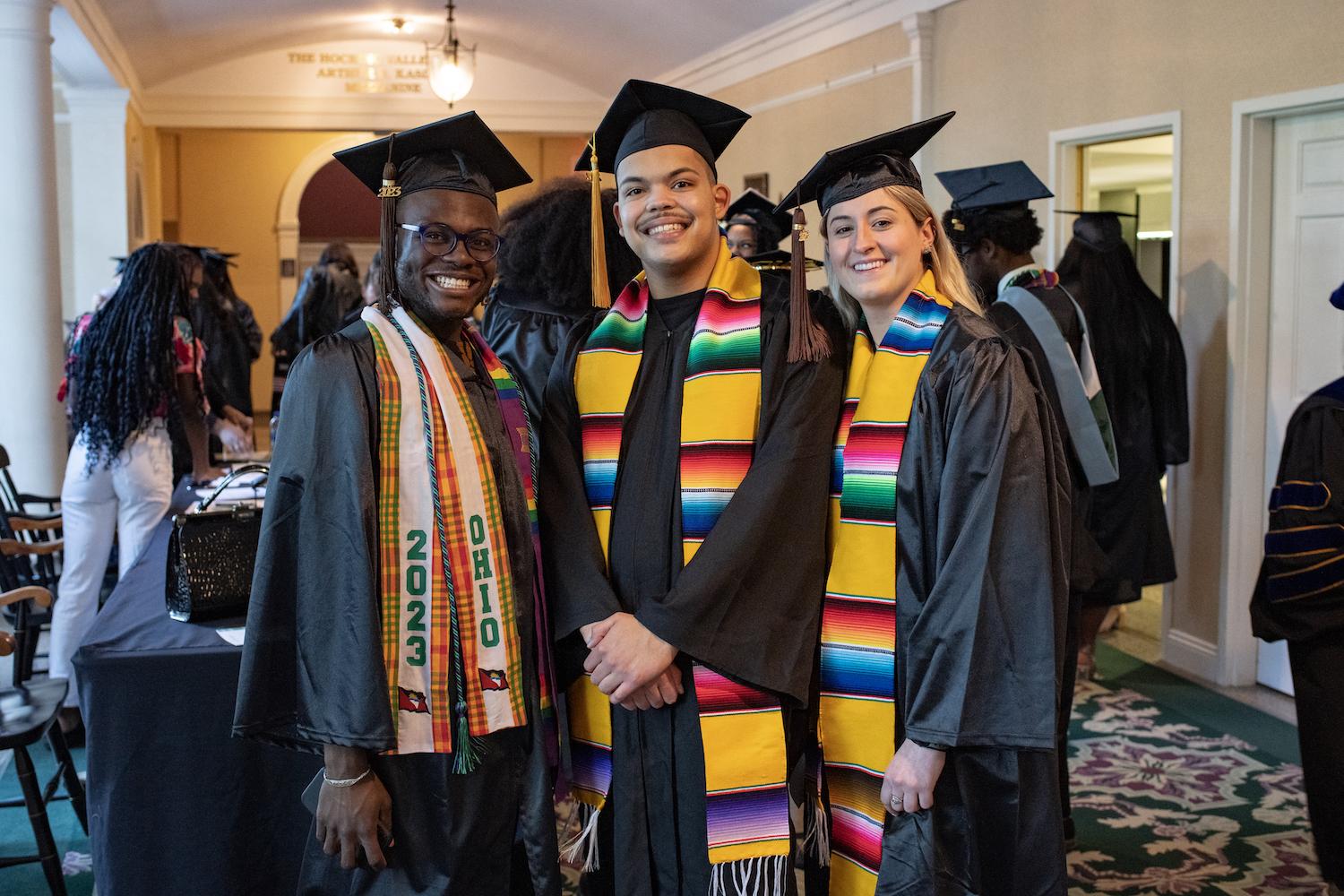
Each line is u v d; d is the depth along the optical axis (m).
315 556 1.77
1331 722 2.51
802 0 7.55
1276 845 3.13
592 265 2.36
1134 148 6.93
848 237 2.02
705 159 2.11
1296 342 4.33
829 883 2.07
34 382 5.91
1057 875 1.91
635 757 2.03
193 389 4.12
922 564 1.94
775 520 1.93
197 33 10.13
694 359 2.05
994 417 1.87
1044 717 1.82
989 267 3.32
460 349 2.03
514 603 1.94
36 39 5.86
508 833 1.94
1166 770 3.69
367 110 12.15
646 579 2.01
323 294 8.06
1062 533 1.94
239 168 15.08
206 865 2.25
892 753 1.96
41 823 2.70
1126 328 4.21
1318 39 4.03
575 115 12.45
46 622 4.00
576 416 2.16
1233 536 4.49
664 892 2.03
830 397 2.03
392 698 1.79
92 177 9.40
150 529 3.87
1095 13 5.12
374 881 1.85
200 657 2.25
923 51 6.40
